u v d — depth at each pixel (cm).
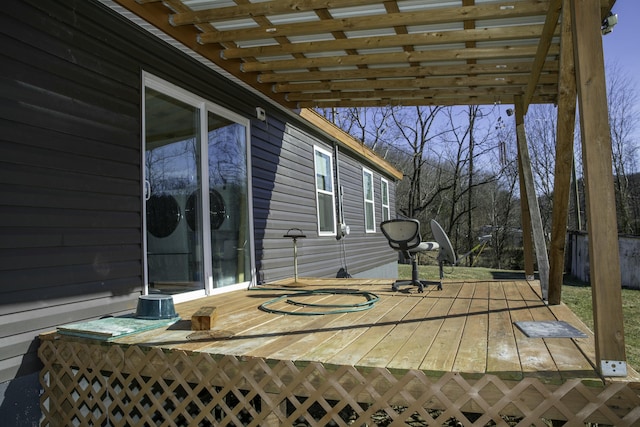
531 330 261
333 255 820
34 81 256
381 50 405
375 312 334
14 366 238
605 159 188
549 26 309
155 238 356
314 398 200
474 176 2481
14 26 246
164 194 369
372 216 1170
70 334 250
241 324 289
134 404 236
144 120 343
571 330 260
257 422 211
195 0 317
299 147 671
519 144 438
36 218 253
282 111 602
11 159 241
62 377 253
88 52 295
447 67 420
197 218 412
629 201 2212
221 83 456
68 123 277
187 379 224
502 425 179
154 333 262
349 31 354
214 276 435
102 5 306
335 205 844
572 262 1508
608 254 183
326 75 451
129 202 323
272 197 567
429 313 329
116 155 313
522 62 407
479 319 304
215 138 448
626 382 170
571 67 260
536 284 482
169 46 376
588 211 188
